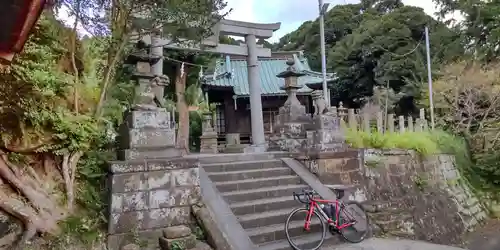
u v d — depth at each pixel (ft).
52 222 15.62
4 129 15.60
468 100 55.88
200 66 44.68
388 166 31.78
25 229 14.85
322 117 29.04
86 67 19.89
